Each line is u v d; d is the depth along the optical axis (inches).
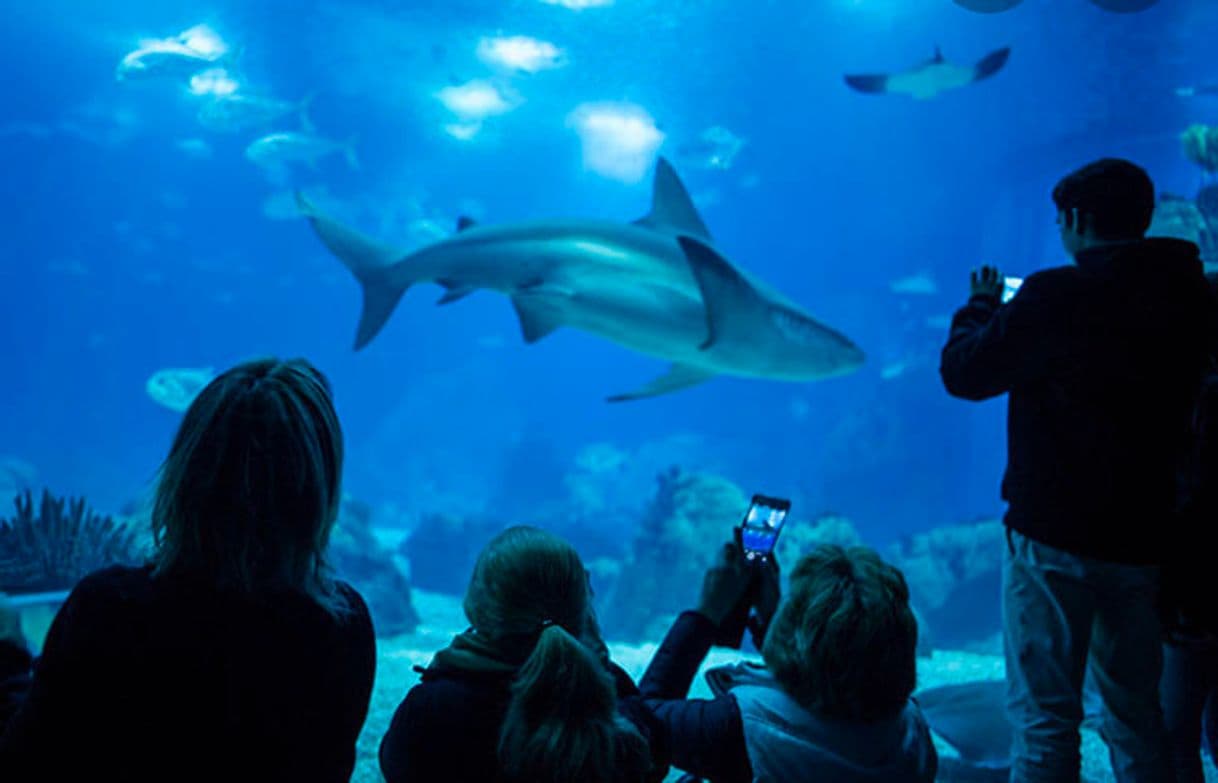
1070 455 97.0
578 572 63.3
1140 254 97.3
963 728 147.4
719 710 72.5
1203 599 96.8
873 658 67.9
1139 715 99.3
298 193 242.7
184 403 547.8
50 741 49.9
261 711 53.4
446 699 58.8
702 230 208.7
